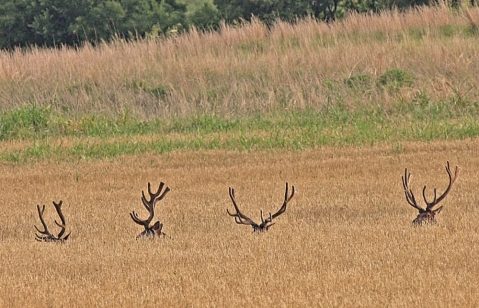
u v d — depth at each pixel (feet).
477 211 173.17
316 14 587.68
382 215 173.27
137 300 116.06
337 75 380.37
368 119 323.16
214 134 307.58
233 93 370.32
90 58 419.33
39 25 597.93
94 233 166.09
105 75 394.73
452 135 288.51
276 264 132.98
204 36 444.96
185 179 231.71
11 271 134.21
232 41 439.22
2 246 154.51
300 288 119.24
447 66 375.04
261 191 209.15
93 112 360.69
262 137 293.02
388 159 248.32
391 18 448.24
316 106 345.72
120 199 207.62
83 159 274.16
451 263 130.21
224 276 126.93
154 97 373.81
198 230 165.17
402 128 300.40
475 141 275.59
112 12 595.06
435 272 124.88
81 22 591.37
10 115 337.31
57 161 272.72
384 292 116.37
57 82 392.47
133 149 287.89
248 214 181.16
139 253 143.95
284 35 439.63
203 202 197.47
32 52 435.53
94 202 204.23
